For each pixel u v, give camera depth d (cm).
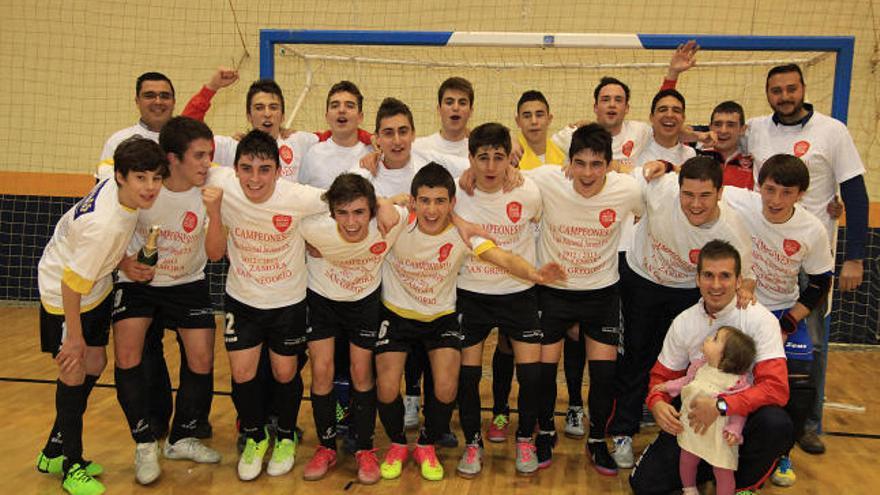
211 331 295
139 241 280
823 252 294
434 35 373
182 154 260
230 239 279
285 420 294
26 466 294
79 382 265
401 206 275
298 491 276
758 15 548
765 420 249
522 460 295
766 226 295
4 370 424
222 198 268
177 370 437
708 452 251
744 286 273
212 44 608
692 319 272
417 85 592
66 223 262
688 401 256
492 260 255
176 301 287
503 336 323
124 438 325
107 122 622
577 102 576
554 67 516
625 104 360
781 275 302
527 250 289
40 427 337
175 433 302
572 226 286
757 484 259
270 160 260
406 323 283
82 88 620
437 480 288
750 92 556
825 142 330
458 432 345
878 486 294
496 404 333
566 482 289
